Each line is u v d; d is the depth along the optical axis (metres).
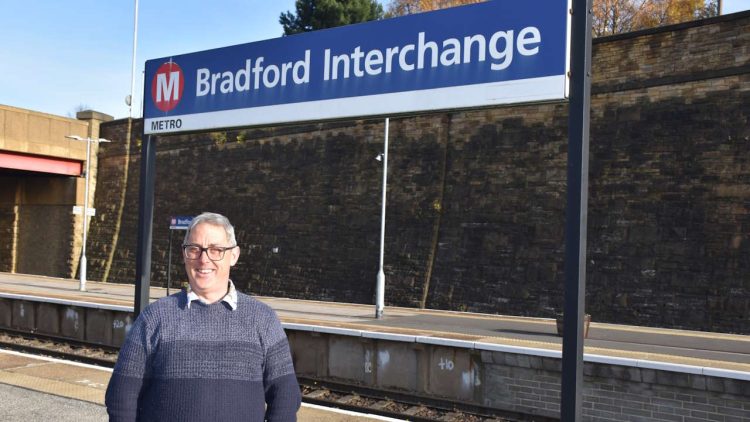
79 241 37.75
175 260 33.50
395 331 13.47
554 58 4.44
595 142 21.56
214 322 2.69
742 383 8.93
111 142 38.19
